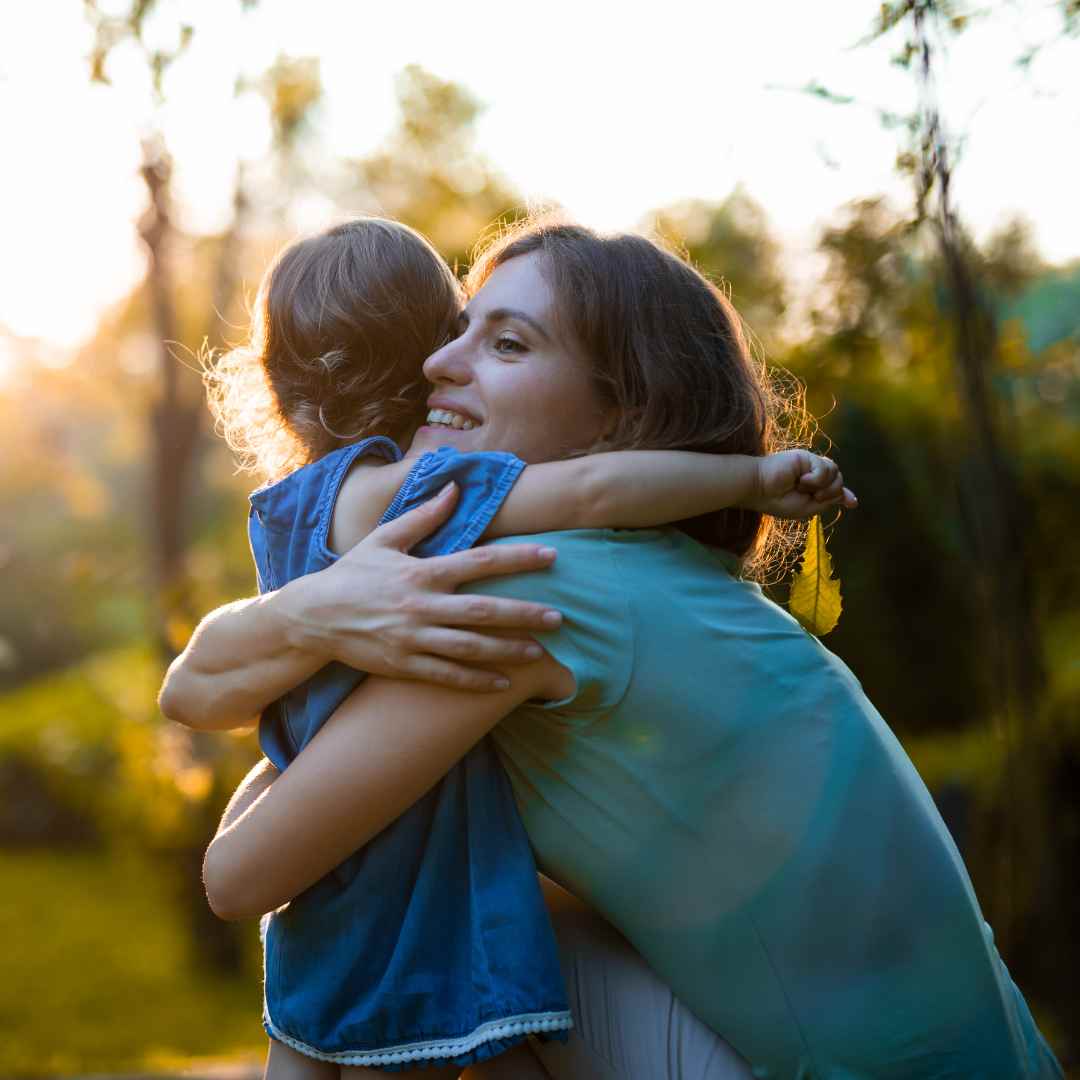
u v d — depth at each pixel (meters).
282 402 1.82
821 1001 1.49
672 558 1.55
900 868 1.52
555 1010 1.45
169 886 10.13
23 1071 6.46
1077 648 3.52
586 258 1.62
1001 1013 1.56
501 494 1.51
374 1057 1.48
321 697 1.54
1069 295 3.29
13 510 17.45
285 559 1.64
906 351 3.02
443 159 7.55
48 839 13.29
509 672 1.46
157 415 8.30
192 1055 6.82
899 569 6.17
